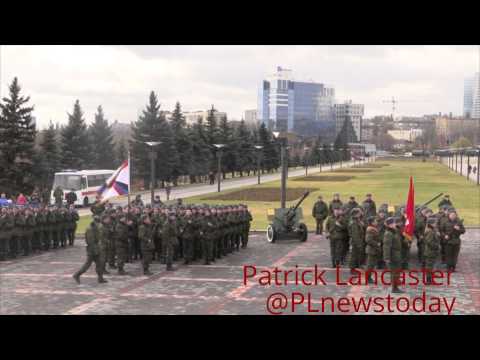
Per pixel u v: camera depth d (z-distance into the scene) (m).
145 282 18.36
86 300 15.76
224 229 23.27
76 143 70.12
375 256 17.62
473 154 158.50
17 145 53.38
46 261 23.28
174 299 15.80
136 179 77.62
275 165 112.81
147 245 19.75
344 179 84.12
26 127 54.34
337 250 20.69
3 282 18.56
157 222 22.42
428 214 21.45
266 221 37.34
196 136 83.44
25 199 44.41
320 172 109.38
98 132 91.06
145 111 76.75
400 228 19.20
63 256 24.69
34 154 54.81
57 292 16.89
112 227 21.14
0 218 23.42
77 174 52.28
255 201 51.97
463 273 19.53
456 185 68.81
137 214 22.64
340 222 20.66
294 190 63.50
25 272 20.56
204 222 21.77
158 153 75.25
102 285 17.94
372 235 17.58
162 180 78.12
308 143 172.25
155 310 14.50
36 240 25.66
